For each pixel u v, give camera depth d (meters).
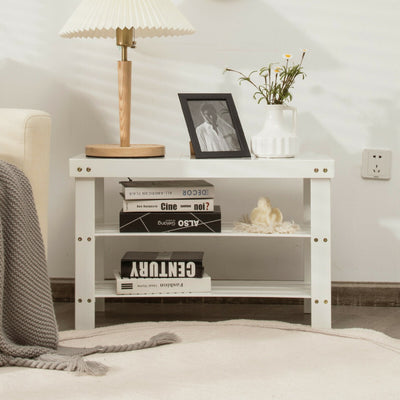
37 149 1.93
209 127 2.15
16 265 1.82
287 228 2.13
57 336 1.88
